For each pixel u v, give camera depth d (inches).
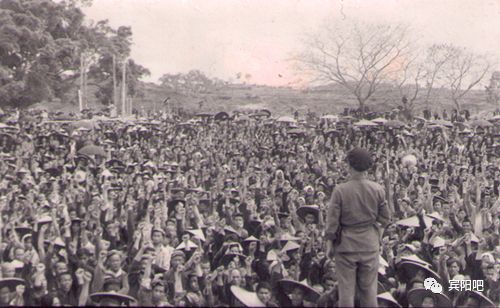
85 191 586.2
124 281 367.9
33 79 882.8
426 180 668.1
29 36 866.1
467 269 449.1
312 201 593.0
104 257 374.3
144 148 851.4
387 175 706.2
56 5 880.3
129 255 443.8
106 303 323.0
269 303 330.3
